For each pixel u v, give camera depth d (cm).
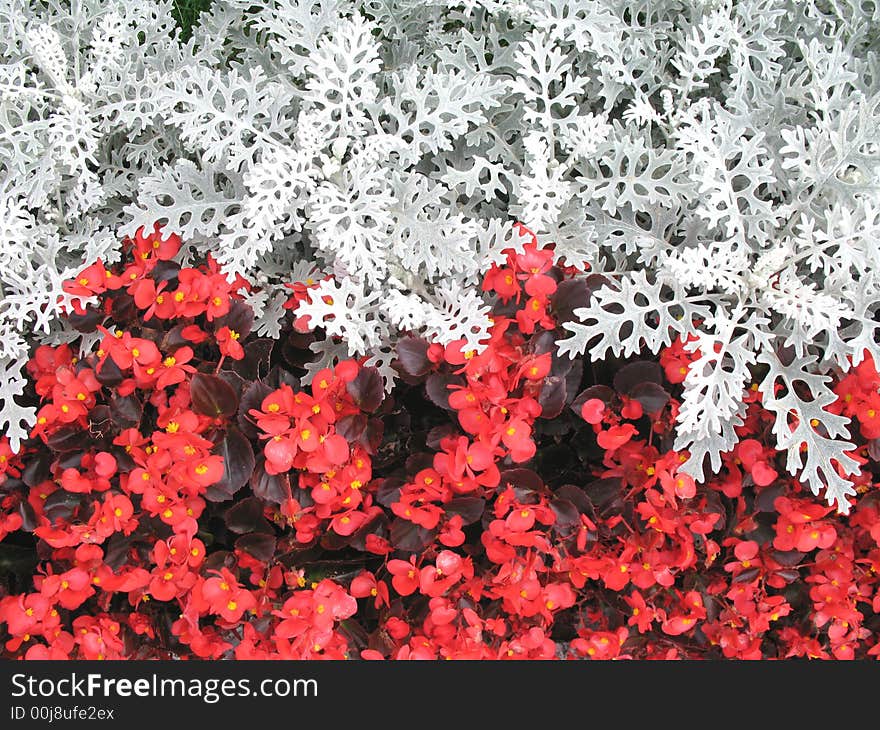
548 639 201
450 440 200
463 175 222
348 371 199
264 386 204
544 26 229
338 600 193
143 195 220
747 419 215
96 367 203
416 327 210
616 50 238
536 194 214
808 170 208
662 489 204
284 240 239
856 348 197
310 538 206
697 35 230
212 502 217
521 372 195
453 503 199
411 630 208
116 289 220
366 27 213
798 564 213
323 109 230
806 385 217
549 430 217
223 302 206
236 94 244
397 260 222
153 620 218
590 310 198
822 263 217
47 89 244
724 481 211
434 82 218
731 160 229
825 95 218
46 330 211
